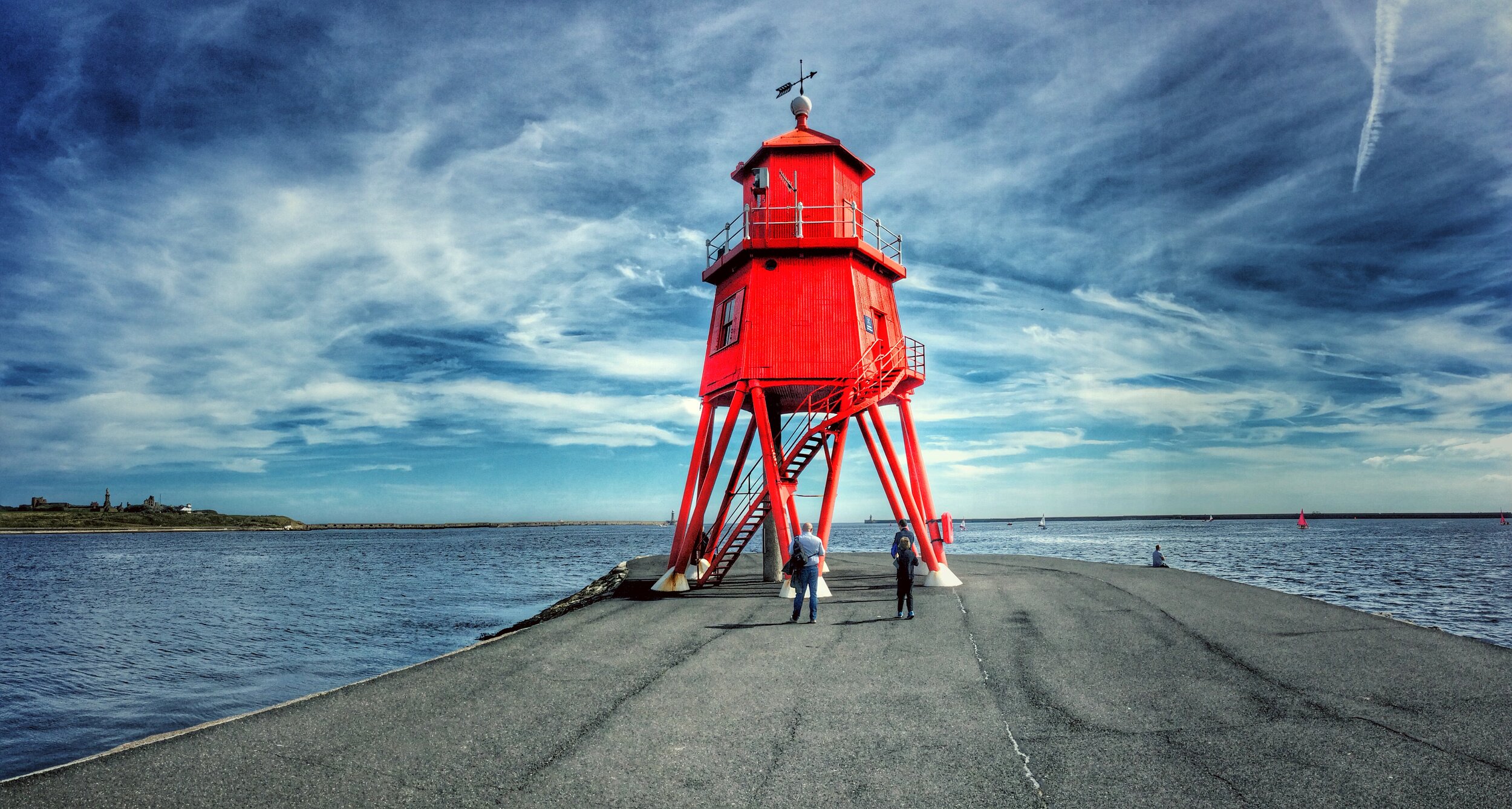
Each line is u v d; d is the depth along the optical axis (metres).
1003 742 8.05
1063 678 10.86
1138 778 7.02
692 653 12.77
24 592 49.38
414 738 8.37
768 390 20.66
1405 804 6.39
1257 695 9.93
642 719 9.04
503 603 40.28
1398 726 8.56
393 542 162.75
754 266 20.73
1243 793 6.66
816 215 21.16
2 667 24.25
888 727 8.62
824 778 7.10
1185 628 14.92
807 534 16.12
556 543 145.75
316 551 114.81
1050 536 138.88
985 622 15.55
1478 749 7.75
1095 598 19.20
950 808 6.39
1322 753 7.66
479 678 11.15
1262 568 54.12
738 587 22.95
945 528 22.94
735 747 7.99
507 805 6.55
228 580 58.41
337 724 8.88
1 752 15.72
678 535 22.23
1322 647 13.10
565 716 9.18
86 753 15.70
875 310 21.52
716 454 20.55
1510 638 24.81
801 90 22.95
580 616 17.16
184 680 22.09
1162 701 9.65
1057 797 6.60
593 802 6.58
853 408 19.38
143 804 6.53
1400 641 13.68
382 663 24.39
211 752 7.87
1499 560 63.62
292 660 24.98
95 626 33.25
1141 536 134.00
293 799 6.66
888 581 23.83
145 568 74.12
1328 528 197.50
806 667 11.60
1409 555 70.69
